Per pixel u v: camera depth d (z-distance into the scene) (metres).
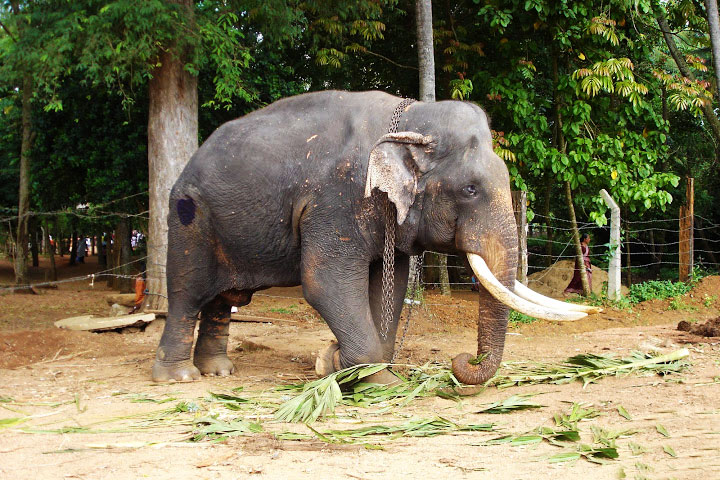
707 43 15.45
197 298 6.47
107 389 6.16
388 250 5.61
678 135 17.73
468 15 14.03
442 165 5.52
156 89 11.23
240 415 5.01
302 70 15.88
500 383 5.84
